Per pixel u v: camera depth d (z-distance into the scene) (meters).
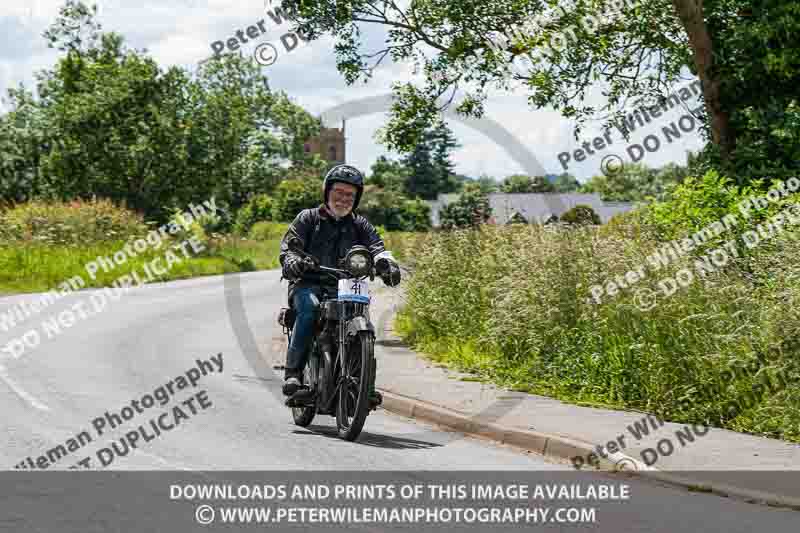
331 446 8.83
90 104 51.62
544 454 8.93
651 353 10.96
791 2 16.91
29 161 53.44
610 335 11.72
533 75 18.98
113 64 55.25
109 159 51.28
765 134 17.11
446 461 8.38
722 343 10.34
